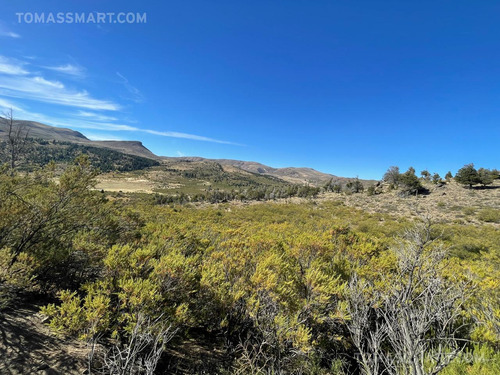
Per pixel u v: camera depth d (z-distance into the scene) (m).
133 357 2.29
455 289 3.57
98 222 5.36
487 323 3.28
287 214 30.42
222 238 8.78
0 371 2.17
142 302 2.98
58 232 4.61
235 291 3.87
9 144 25.36
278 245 6.58
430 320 2.49
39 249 3.96
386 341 3.20
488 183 45.28
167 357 2.98
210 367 2.95
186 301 3.56
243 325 3.68
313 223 19.72
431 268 3.22
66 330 2.55
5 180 4.03
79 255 4.06
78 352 2.65
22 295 3.57
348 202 43.91
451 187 48.53
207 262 4.77
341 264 5.12
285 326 3.18
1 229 3.81
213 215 23.08
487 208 31.94
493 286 4.34
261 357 3.12
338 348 3.47
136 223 7.38
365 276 4.63
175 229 7.73
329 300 3.77
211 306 3.75
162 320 2.93
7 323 2.84
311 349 3.20
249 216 26.44
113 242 5.55
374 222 23.75
